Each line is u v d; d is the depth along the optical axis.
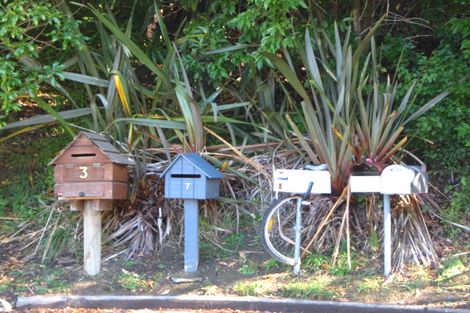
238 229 9.02
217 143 9.96
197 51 9.95
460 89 9.09
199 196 7.99
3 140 10.11
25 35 9.13
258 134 9.76
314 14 10.29
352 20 9.95
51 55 10.07
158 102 10.04
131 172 9.03
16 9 8.45
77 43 9.14
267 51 8.73
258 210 9.12
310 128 8.52
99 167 8.00
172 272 8.17
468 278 7.60
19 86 9.02
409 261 7.99
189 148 9.27
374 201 8.48
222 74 9.83
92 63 9.74
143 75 10.88
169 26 11.27
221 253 8.59
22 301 7.55
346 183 8.51
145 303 7.50
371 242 8.27
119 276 8.09
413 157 9.09
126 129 9.52
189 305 7.45
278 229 8.62
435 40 10.79
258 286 7.64
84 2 10.55
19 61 9.09
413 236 8.18
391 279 7.68
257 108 9.98
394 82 9.67
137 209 8.94
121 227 8.80
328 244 8.48
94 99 9.67
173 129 9.55
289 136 9.71
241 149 9.52
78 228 8.86
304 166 8.78
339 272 7.89
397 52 10.11
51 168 9.98
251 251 8.58
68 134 10.34
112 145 8.66
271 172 9.32
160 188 8.98
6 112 8.87
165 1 11.07
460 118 9.30
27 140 10.82
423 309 6.95
